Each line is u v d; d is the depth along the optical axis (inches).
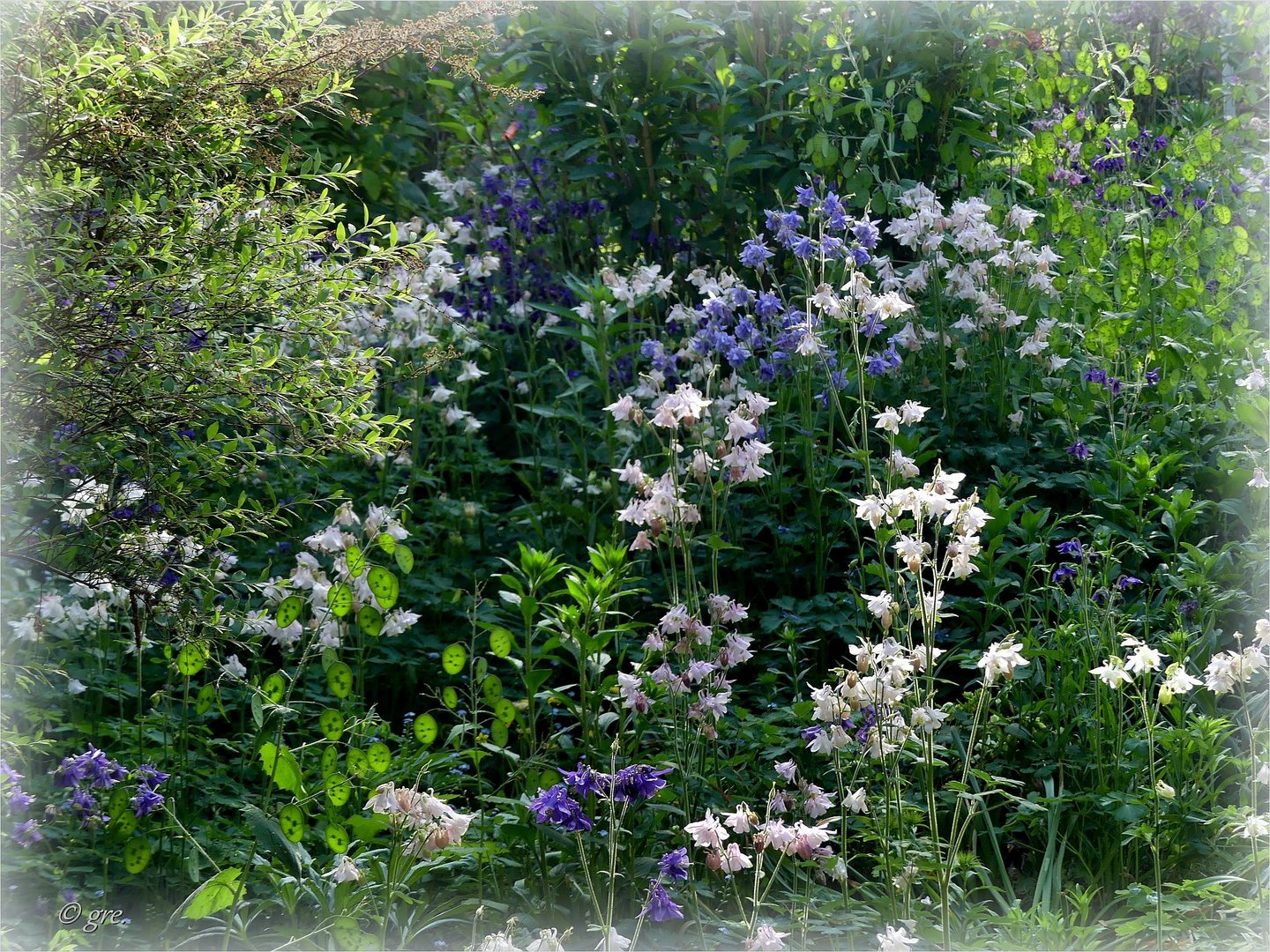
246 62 125.6
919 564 118.6
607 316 204.2
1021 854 145.3
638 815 135.0
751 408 149.6
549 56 238.2
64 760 117.1
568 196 255.0
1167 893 130.2
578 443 214.5
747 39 239.5
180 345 115.6
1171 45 314.0
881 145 230.1
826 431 193.0
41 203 105.3
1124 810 128.7
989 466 190.9
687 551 144.4
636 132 238.8
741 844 131.0
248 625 137.6
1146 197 245.3
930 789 116.3
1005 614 169.2
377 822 117.6
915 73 225.6
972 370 202.1
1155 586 168.4
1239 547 164.2
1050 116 262.4
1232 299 219.8
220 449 126.0
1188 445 189.0
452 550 193.3
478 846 126.6
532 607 139.8
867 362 182.4
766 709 160.1
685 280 234.2
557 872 129.5
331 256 128.0
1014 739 148.3
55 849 127.2
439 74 260.7
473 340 217.5
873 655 120.1
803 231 221.3
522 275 241.6
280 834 117.4
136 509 124.3
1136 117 315.0
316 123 233.8
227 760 157.0
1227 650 157.5
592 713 139.6
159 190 117.2
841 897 121.3
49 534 131.7
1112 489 178.4
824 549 179.2
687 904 125.6
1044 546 160.9
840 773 123.3
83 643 154.7
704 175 236.8
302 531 182.5
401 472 209.6
